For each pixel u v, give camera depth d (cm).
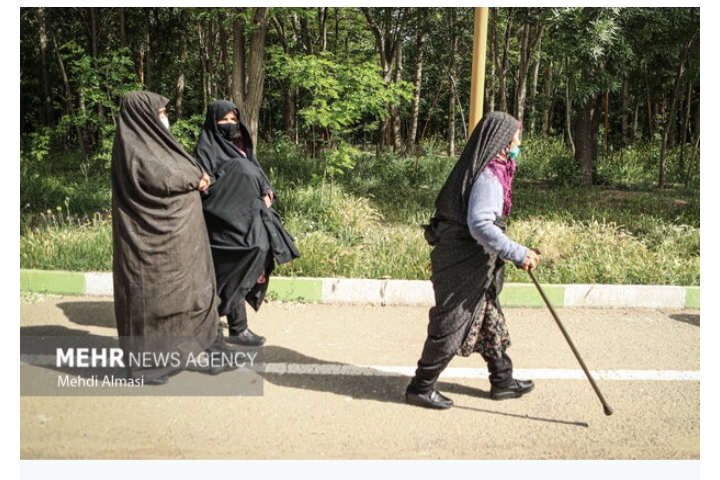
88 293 582
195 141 1047
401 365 456
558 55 1150
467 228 363
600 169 1477
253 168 459
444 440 354
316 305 585
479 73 532
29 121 1858
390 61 1736
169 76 1856
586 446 352
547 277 640
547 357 477
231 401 390
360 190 1138
